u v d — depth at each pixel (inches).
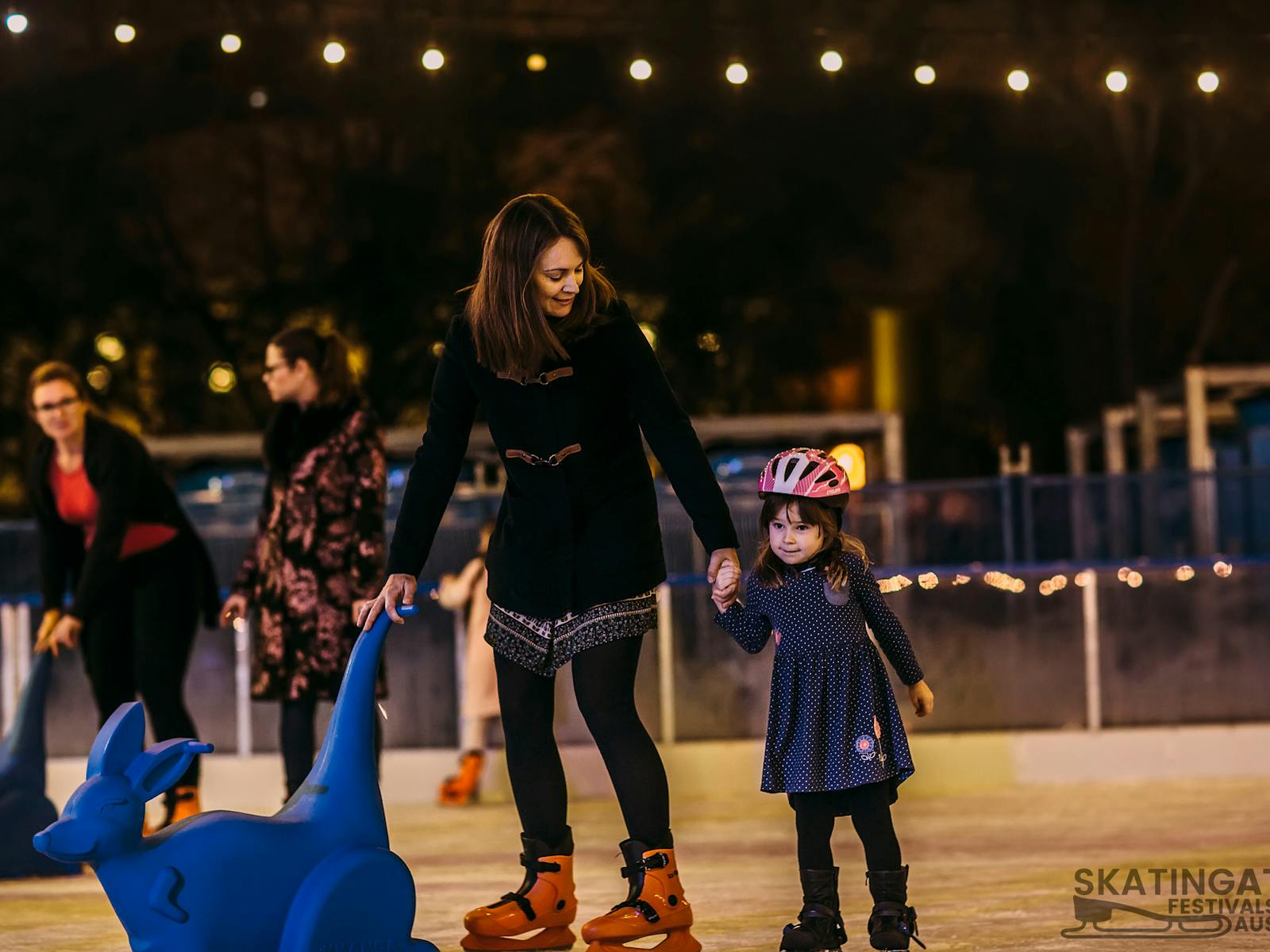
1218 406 935.0
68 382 417.4
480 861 415.8
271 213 1363.2
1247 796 514.6
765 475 267.6
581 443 263.4
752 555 635.5
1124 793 533.6
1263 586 589.3
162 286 1380.4
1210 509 638.5
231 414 1409.9
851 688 260.7
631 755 262.5
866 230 1454.2
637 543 266.7
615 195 1392.7
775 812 524.4
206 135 1323.8
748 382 1489.9
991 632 580.4
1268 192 1435.8
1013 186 1448.1
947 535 634.2
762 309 1482.5
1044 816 476.4
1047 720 579.8
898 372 1499.8
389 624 254.4
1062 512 636.7
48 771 567.5
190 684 579.2
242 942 219.9
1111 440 971.9
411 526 268.1
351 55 792.9
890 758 259.3
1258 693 586.6
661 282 1454.2
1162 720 583.8
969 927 283.6
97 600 407.5
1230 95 1179.9
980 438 1523.1
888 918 253.3
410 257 1405.0
